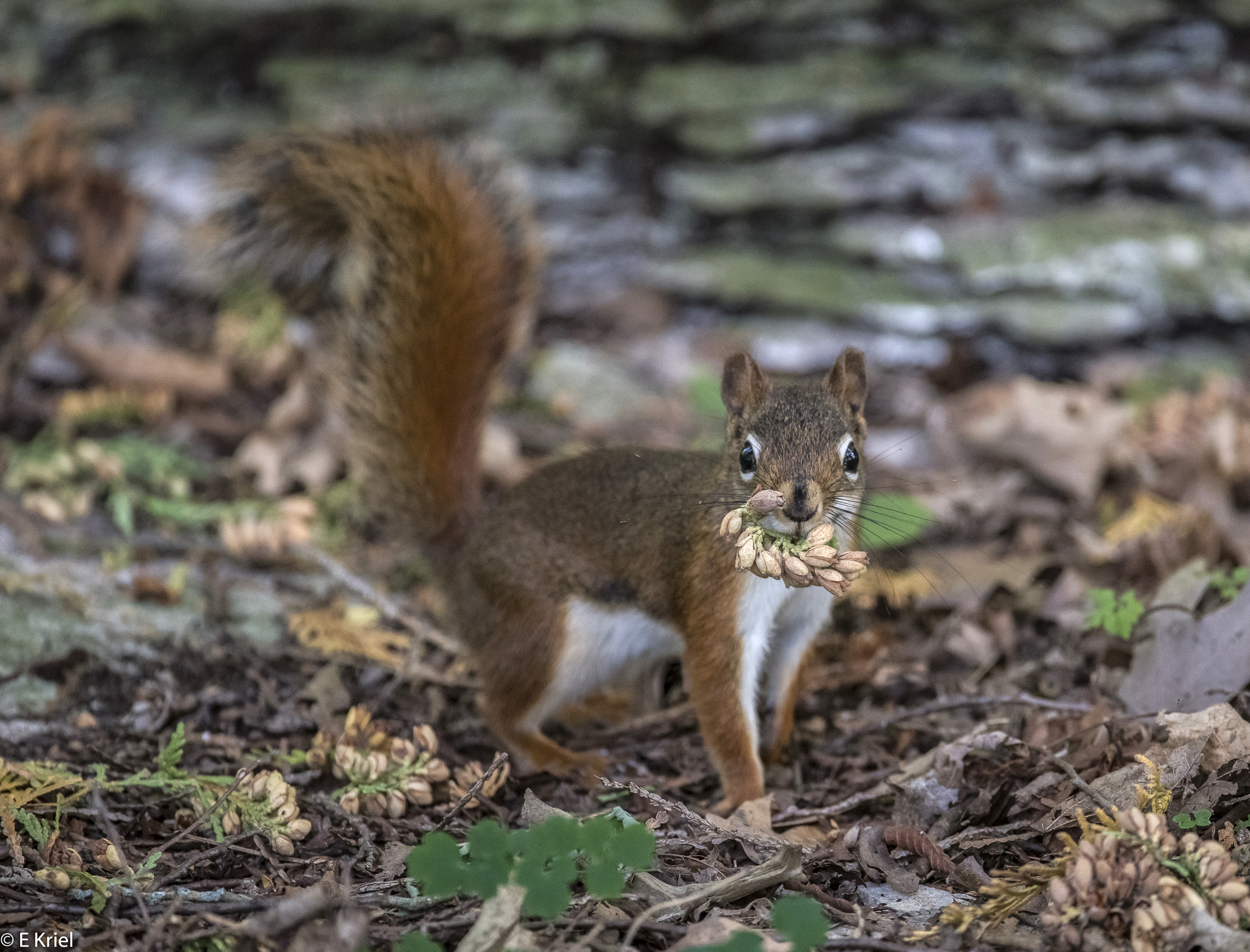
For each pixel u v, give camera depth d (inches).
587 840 234.5
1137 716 308.7
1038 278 544.1
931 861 272.4
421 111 438.9
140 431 495.2
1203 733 286.2
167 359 522.3
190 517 442.9
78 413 491.2
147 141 590.2
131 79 593.3
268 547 435.5
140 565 416.2
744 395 319.6
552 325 585.9
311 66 582.2
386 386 377.7
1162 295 538.9
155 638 376.5
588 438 511.2
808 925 218.1
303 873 273.4
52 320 529.3
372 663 378.9
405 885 257.1
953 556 424.2
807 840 292.5
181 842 283.3
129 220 563.2
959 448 487.8
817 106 564.7
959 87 558.3
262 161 418.9
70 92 595.8
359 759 304.2
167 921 238.8
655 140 582.9
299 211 420.5
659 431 515.8
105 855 269.7
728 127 570.6
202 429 501.4
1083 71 553.3
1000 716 340.5
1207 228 550.0
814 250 576.7
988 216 565.0
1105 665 357.1
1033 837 276.1
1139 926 226.2
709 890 250.7
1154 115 549.0
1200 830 262.4
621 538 338.6
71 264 559.8
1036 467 466.9
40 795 290.0
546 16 565.9
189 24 582.2
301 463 479.8
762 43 571.8
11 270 534.9
